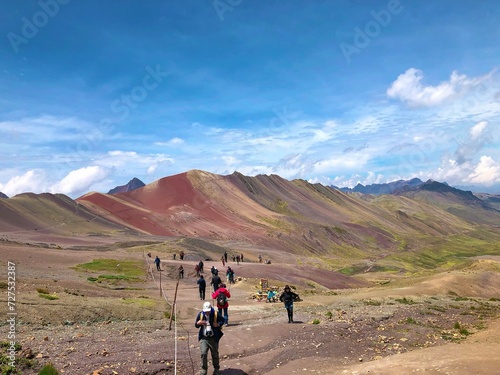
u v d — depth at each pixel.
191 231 139.50
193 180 193.75
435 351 14.21
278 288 41.31
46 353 12.34
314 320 20.28
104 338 15.55
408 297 40.50
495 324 22.27
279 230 168.00
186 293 34.28
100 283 36.00
